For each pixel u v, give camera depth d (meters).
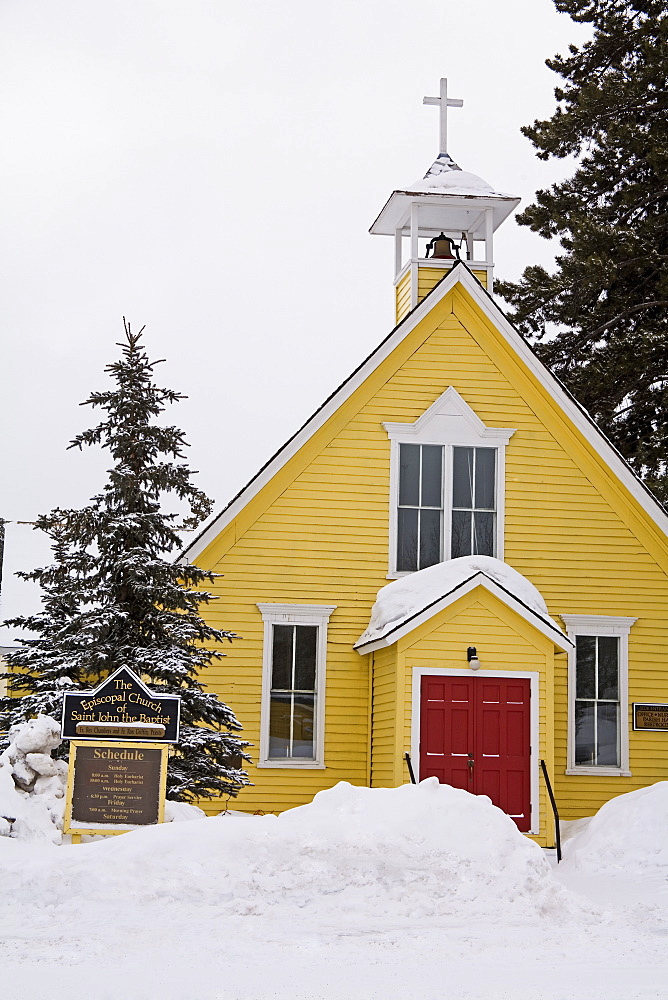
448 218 24.38
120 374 17.00
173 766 15.99
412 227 22.97
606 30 36.47
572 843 17.98
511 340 21.78
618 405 33.25
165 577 16.58
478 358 21.84
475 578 19.02
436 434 21.48
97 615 16.17
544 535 21.53
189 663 16.31
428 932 10.67
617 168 35.09
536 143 35.56
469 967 9.40
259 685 20.41
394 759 18.80
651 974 9.27
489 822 13.25
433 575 20.11
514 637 19.19
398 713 18.80
